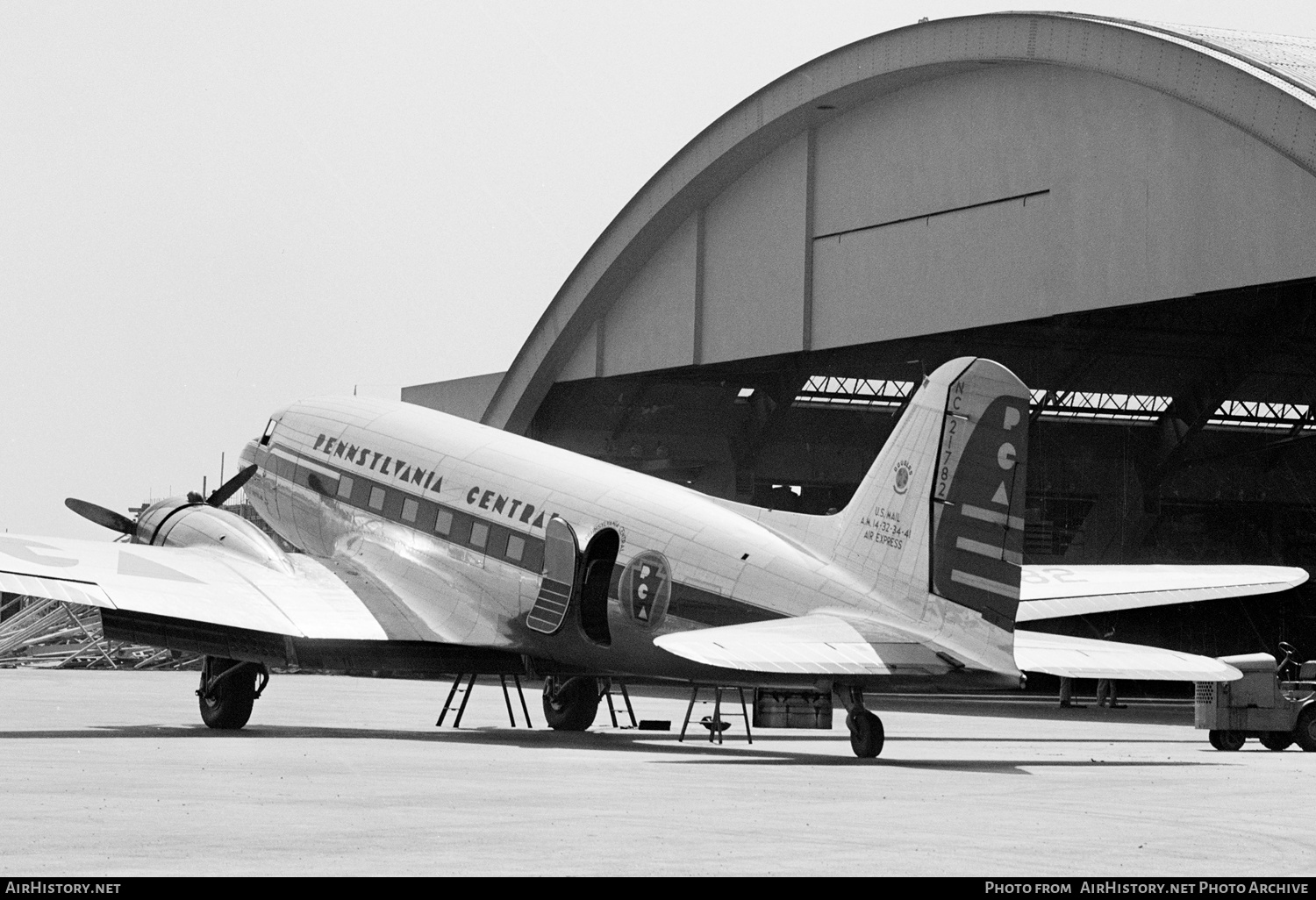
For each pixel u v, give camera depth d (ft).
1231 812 39.34
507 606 69.31
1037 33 104.47
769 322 130.72
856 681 55.93
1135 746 71.41
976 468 53.26
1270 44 101.81
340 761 51.06
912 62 113.91
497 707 99.81
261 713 86.58
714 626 60.70
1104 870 28.50
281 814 35.22
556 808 37.32
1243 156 91.97
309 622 65.92
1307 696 72.79
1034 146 106.63
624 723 86.53
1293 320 134.72
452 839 31.30
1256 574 67.72
